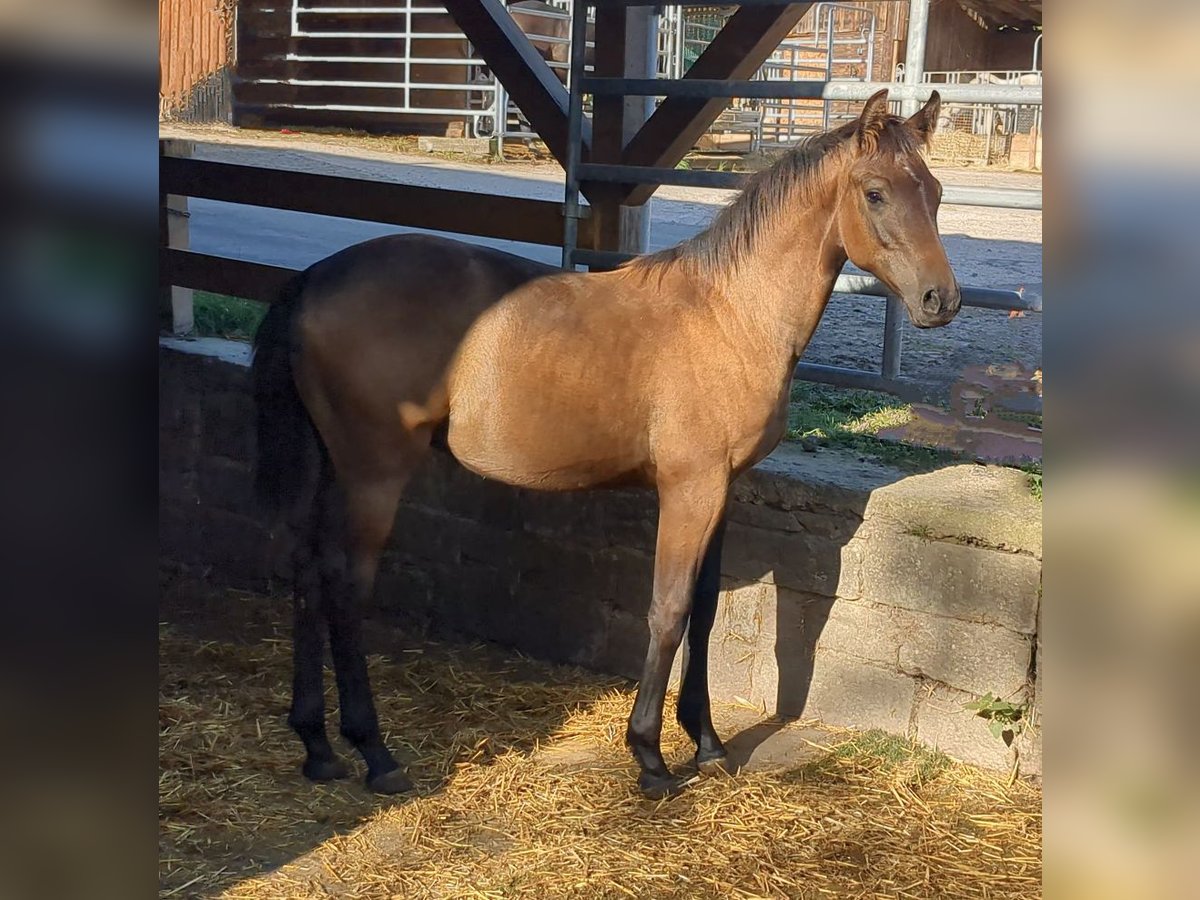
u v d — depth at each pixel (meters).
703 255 3.06
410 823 2.91
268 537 4.72
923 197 2.77
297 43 14.86
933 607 3.30
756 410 3.01
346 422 2.95
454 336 2.93
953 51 16.95
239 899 2.55
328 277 2.96
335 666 3.09
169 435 5.04
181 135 13.04
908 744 3.38
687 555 3.03
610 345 2.96
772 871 2.72
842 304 6.71
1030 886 2.67
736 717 3.63
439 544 4.25
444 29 14.23
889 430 4.11
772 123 13.77
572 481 3.10
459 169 11.88
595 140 4.44
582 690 3.80
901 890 2.65
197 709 3.56
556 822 2.93
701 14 14.93
